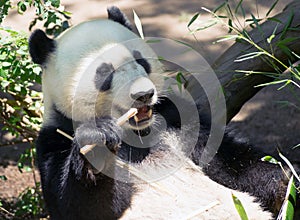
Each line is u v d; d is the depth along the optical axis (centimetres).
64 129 789
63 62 775
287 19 938
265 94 1521
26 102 1056
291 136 1337
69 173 700
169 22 1889
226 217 755
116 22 814
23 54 948
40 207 1089
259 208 812
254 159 852
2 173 1300
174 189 781
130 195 762
